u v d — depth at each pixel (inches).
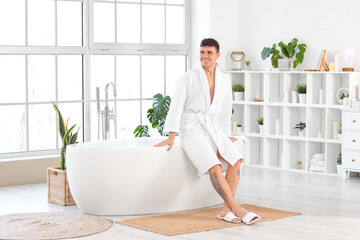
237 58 399.2
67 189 278.7
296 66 372.8
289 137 370.9
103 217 254.7
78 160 254.8
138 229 237.6
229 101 271.0
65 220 249.1
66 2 356.2
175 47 396.8
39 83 349.1
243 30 405.4
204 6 394.9
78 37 361.1
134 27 380.5
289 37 382.0
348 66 351.6
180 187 262.7
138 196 256.1
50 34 351.9
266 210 266.1
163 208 261.9
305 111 375.9
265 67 392.8
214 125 264.1
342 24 358.3
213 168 252.5
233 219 245.4
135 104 382.0
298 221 248.4
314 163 363.9
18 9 342.0
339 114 358.3
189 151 258.4
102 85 369.7
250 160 396.2
